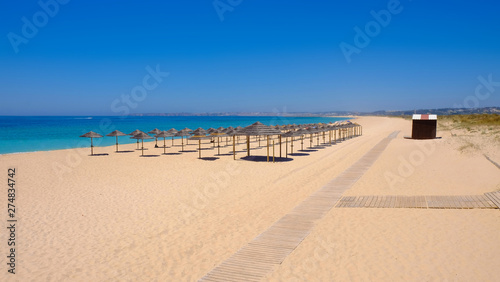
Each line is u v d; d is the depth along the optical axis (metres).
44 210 10.26
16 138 38.94
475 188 10.27
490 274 5.34
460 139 21.11
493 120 34.41
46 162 20.06
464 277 5.30
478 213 8.08
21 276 6.12
